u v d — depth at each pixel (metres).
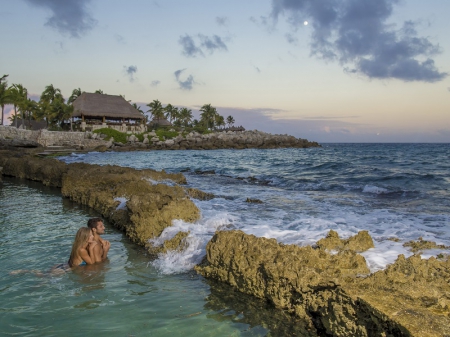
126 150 59.06
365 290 3.50
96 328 3.66
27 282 4.87
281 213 8.60
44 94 78.56
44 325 3.72
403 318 2.89
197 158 38.47
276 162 30.06
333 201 10.59
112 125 74.62
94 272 5.26
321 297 3.72
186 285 4.78
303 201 10.56
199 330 3.65
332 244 5.22
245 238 4.84
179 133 81.94
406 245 5.37
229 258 4.75
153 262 5.69
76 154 45.56
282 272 4.12
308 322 3.79
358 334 3.24
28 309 4.07
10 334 3.54
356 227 6.97
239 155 46.69
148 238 6.69
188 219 7.34
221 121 137.25
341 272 4.16
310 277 4.03
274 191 12.99
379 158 35.66
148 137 71.25
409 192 12.05
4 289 4.63
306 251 4.55
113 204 8.91
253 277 4.41
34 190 13.95
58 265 5.52
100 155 44.62
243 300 4.34
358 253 4.90
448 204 9.95
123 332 3.59
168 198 8.24
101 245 5.80
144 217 6.92
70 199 11.62
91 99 73.50
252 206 9.62
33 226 7.95
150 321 3.82
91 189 10.84
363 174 17.81
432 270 4.02
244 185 15.03
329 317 3.53
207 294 4.50
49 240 6.81
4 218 8.78
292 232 6.26
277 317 3.92
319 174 18.86
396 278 3.81
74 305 4.18
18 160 19.14
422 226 7.11
